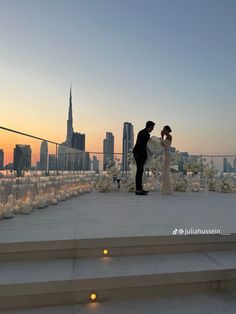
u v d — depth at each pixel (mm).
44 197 4066
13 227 2465
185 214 3297
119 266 1817
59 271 1717
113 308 1541
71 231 2283
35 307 1548
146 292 1676
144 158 5949
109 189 6973
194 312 1496
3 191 3078
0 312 1491
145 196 5820
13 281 1559
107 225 2559
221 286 1775
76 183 6320
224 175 7848
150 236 2105
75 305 1572
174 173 7438
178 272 1722
